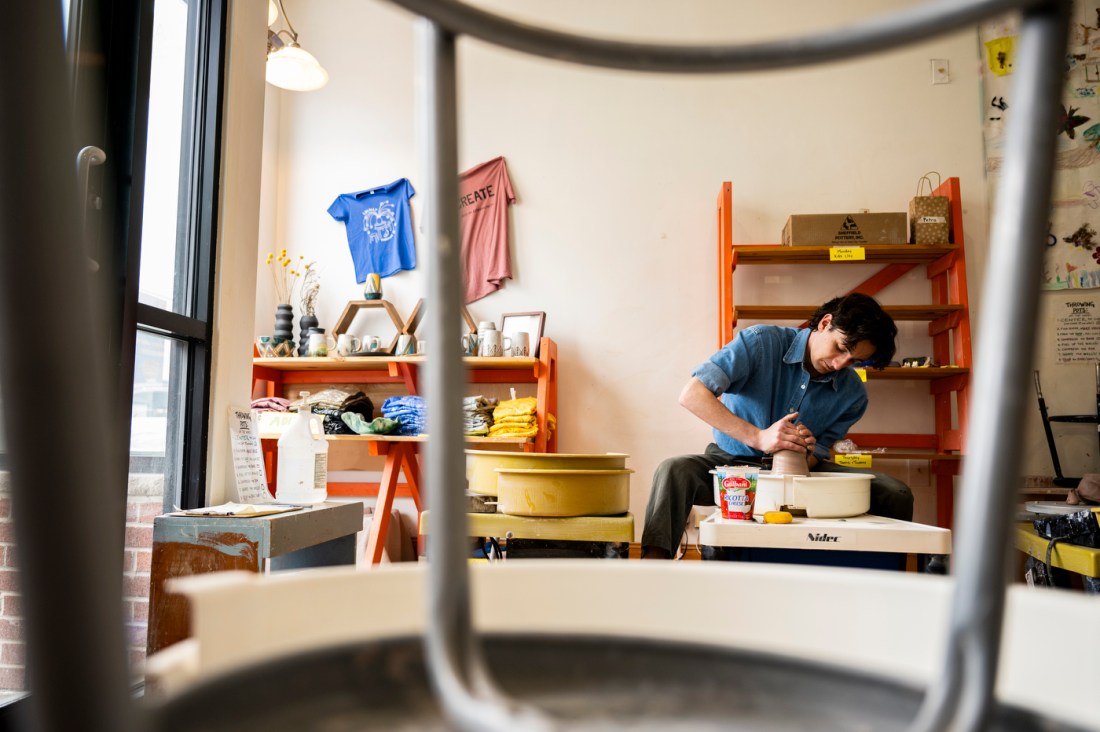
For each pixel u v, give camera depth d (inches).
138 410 92.1
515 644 13.9
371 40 188.7
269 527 75.3
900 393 167.0
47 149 5.6
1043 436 161.2
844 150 172.4
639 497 169.8
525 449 157.2
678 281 173.9
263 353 170.4
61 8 5.8
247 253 110.6
